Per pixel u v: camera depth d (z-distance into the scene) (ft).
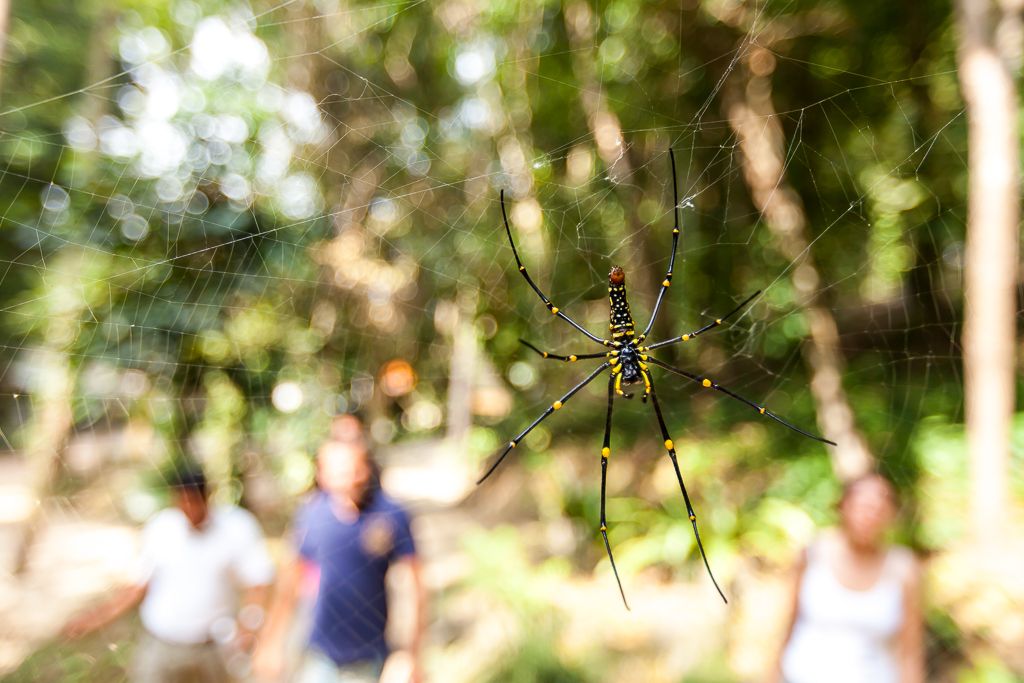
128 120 20.54
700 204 23.93
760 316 26.40
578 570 22.18
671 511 22.91
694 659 16.58
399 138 25.80
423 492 27.61
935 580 17.99
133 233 19.47
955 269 26.84
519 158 23.03
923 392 26.30
